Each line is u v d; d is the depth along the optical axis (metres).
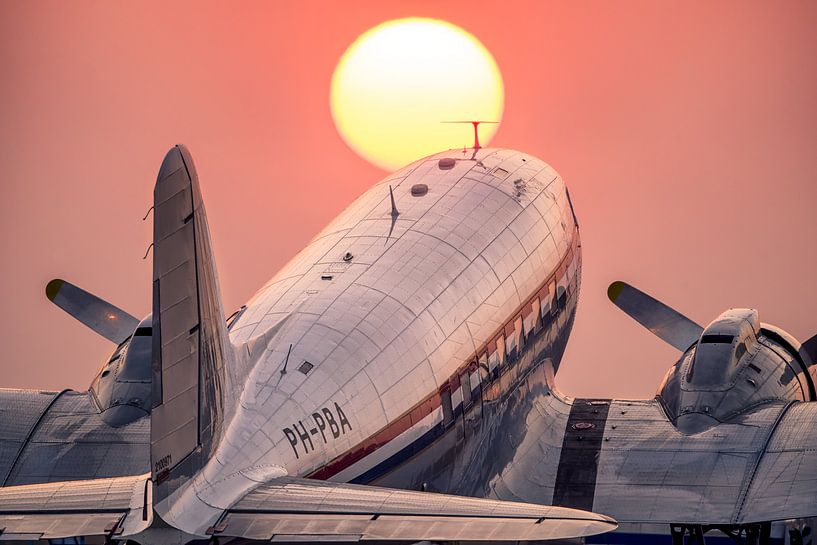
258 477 62.91
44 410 83.19
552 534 55.41
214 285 61.78
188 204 59.47
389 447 74.38
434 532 56.56
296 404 69.62
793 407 83.94
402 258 84.81
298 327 75.56
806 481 77.38
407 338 78.19
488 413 84.56
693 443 82.81
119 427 81.19
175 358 59.84
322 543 57.75
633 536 79.19
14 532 56.59
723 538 81.31
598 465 83.31
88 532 56.78
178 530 58.75
